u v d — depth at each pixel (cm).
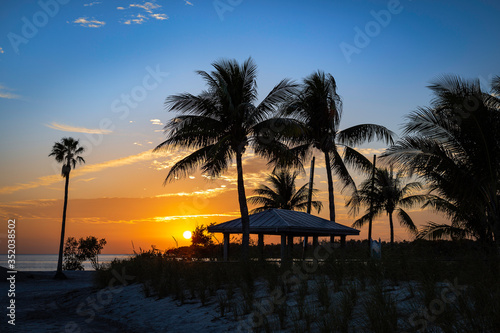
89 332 1152
